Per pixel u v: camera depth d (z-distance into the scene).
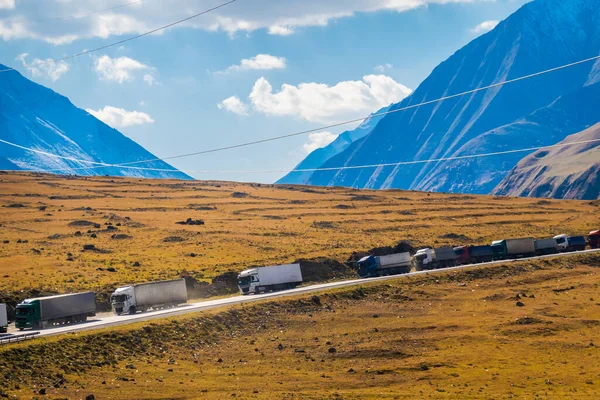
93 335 129.00
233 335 149.62
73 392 102.31
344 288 194.25
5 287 178.88
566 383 108.12
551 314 164.75
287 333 152.25
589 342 136.75
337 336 148.00
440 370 118.94
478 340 141.12
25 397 97.81
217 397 100.81
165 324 143.12
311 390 106.38
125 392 103.44
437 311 173.38
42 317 147.12
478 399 99.44
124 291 166.12
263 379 113.50
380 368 120.25
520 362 122.81
